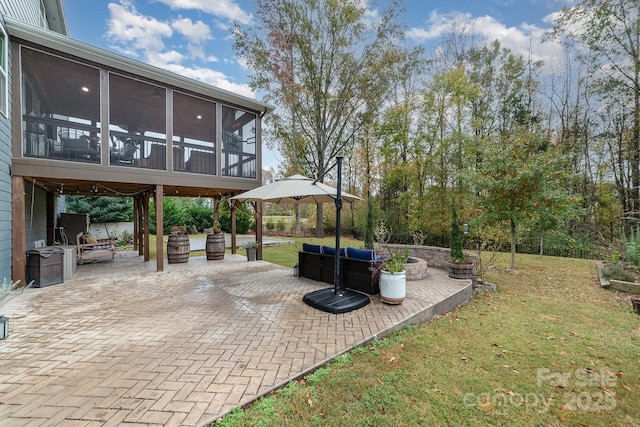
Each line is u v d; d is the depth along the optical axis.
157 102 7.60
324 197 6.68
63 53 5.65
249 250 8.69
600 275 6.61
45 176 5.55
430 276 6.44
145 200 8.77
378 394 2.36
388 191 16.55
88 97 6.77
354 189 19.42
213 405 2.11
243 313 4.08
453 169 12.35
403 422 2.05
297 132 17.03
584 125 12.14
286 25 14.11
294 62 15.12
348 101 15.71
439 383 2.54
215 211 9.73
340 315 3.98
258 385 2.36
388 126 14.27
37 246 7.43
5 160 4.94
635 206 11.09
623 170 11.37
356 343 3.15
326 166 16.64
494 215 7.30
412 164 13.94
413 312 4.09
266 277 6.48
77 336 3.30
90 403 2.11
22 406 2.07
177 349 2.98
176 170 7.35
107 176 6.25
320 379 2.53
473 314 4.55
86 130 6.04
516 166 6.95
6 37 4.93
